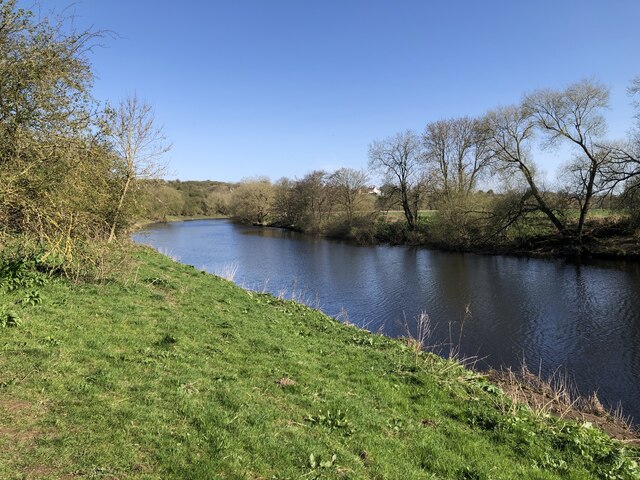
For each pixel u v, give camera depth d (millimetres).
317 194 65562
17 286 10500
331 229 59844
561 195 39188
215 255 40094
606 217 39812
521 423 7551
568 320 19391
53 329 8266
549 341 16969
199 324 10766
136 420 5383
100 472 4312
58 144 9273
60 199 9406
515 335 17734
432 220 50938
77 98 9609
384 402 7867
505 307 21688
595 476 6211
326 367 9430
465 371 10609
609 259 33656
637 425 10547
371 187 61938
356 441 6047
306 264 35375
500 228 41656
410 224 53031
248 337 10477
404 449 6180
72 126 9453
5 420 4949
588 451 6867
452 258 38125
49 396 5645
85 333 8383
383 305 22625
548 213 39281
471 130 48750
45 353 6938
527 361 15125
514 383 10977
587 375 13891
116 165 14773
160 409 5785
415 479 5379
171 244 48281
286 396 7227
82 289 11531
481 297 23719
